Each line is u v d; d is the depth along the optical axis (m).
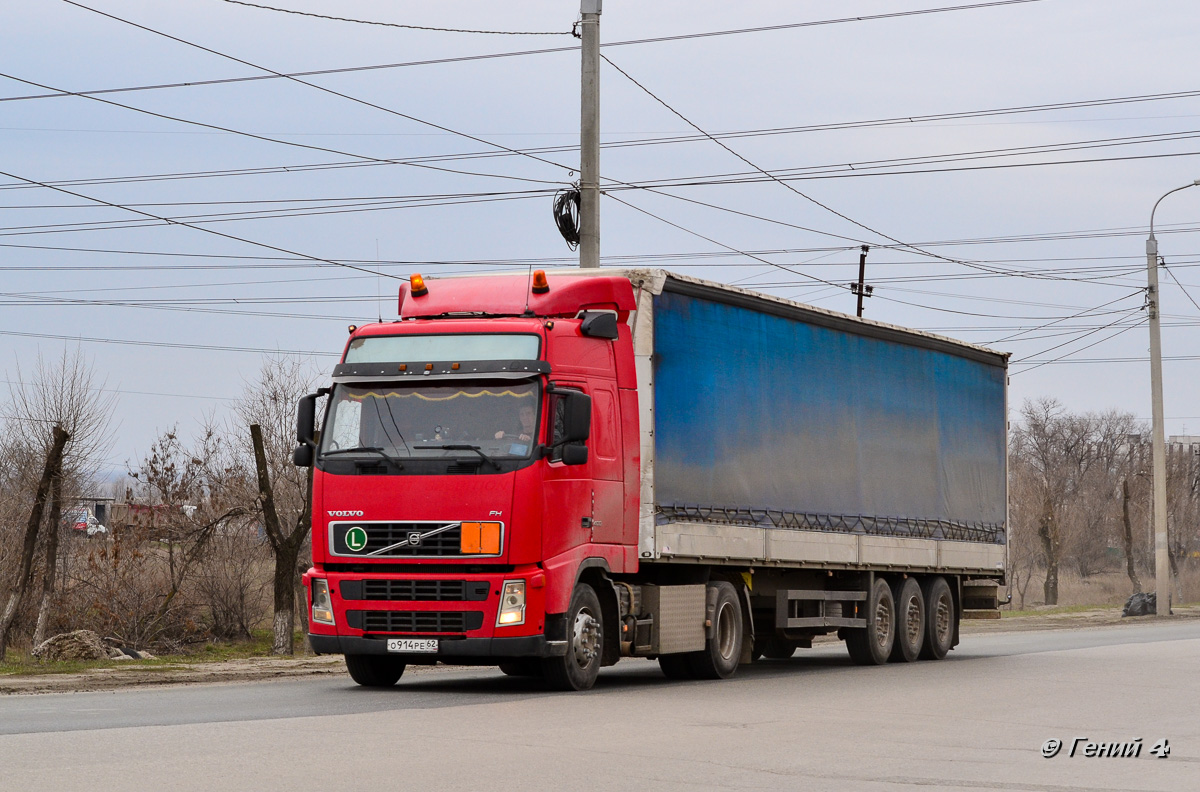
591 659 17.45
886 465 25.14
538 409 16.59
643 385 18.59
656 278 18.83
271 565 34.03
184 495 32.19
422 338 17.11
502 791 9.65
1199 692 18.27
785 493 21.86
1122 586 83.50
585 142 25.92
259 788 9.48
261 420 34.62
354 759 10.88
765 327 21.58
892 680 20.36
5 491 30.89
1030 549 74.75
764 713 15.02
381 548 16.61
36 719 13.61
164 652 29.11
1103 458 124.62
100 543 31.05
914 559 25.86
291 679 20.23
